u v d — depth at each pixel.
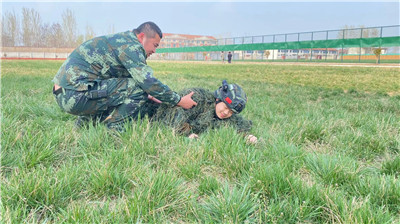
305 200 2.08
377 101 6.45
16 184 2.04
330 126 3.97
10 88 6.70
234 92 3.33
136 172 2.35
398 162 2.73
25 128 3.22
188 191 2.17
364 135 3.60
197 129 3.48
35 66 21.09
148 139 3.00
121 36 3.28
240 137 3.18
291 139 3.48
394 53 36.84
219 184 2.34
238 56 62.69
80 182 2.22
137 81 3.17
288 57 50.47
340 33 31.84
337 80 12.53
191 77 13.23
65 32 66.62
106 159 2.56
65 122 3.90
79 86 3.08
